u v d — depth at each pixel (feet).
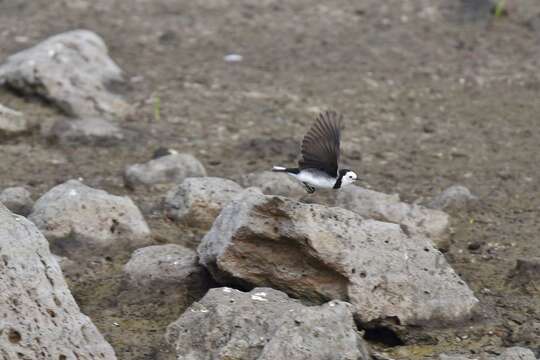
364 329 34.37
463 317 35.01
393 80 63.67
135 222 40.68
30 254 30.66
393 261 34.88
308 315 30.73
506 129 56.85
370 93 61.46
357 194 42.98
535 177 50.16
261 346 30.99
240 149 52.34
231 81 61.93
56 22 69.77
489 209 45.96
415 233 40.93
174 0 75.51
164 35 68.23
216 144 53.01
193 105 57.98
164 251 37.96
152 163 47.24
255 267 35.14
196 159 48.29
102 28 69.26
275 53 66.95
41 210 40.04
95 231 39.93
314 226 34.27
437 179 49.67
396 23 72.79
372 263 34.53
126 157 50.88
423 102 60.59
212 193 42.52
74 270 38.42
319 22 72.64
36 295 30.04
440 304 34.78
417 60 66.95
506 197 47.50
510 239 42.73
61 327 29.89
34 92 55.26
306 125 56.18
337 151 31.76
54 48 57.47
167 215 43.16
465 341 34.30
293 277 34.76
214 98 59.21
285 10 74.59
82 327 30.25
